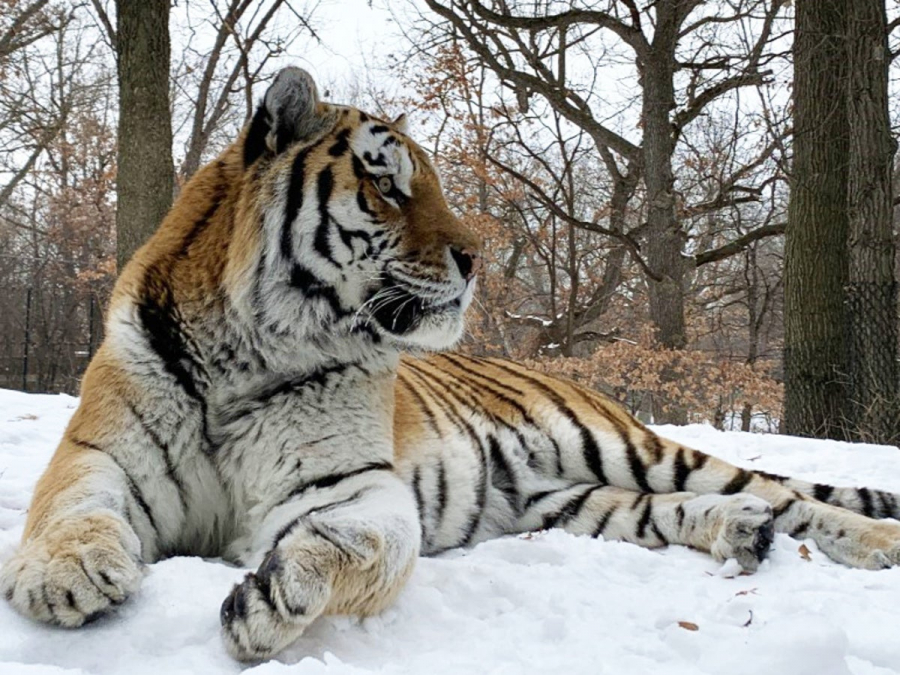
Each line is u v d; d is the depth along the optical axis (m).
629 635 2.58
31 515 2.82
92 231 27.61
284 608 2.23
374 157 3.40
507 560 3.49
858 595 3.01
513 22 17.36
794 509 3.93
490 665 2.27
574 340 22.16
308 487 3.08
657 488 4.34
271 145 3.28
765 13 16.67
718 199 18.23
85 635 2.28
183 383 3.04
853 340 10.37
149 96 9.74
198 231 3.22
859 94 10.66
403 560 2.64
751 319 22.95
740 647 2.29
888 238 10.42
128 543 2.57
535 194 21.95
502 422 4.38
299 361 3.19
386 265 3.33
